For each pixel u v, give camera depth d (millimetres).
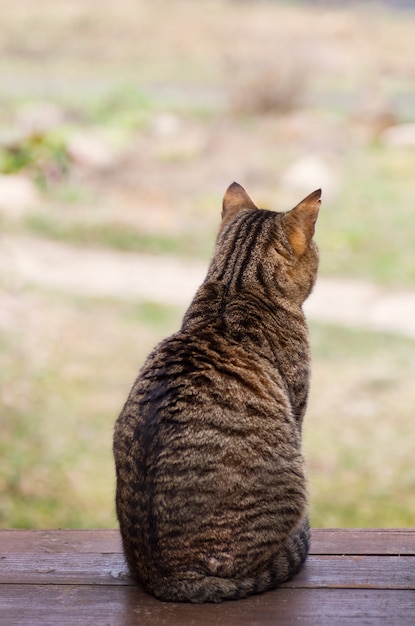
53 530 4652
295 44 35281
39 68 33344
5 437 10602
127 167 21469
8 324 13570
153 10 41250
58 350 13055
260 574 3867
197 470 3666
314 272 4562
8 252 16359
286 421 3914
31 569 4188
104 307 14727
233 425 3734
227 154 22469
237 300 4184
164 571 3771
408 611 3783
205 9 41719
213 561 3736
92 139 22688
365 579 4047
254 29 38969
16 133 21234
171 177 21031
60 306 14562
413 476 10086
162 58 35531
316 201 4449
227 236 4531
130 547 3877
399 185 20734
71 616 3770
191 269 16484
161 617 3734
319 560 4230
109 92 27031
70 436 10773
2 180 19375
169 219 18797
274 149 23031
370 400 11922
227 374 3838
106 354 13094
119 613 3777
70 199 19312
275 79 26484
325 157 22422
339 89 30109
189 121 25531
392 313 14594
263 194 20094
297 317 4301
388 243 17438
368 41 37719
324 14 41594
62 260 16547
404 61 35344
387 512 9305
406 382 12391
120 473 3859
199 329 4023
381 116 24906
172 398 3736
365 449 10727
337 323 14242
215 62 34625
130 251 17156
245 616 3734
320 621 3713
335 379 12484
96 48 36719
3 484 9625
